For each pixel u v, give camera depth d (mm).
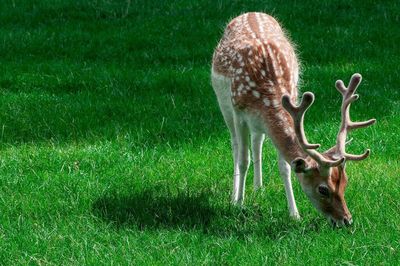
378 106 14211
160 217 10180
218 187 11148
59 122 13562
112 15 20609
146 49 18047
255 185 10867
